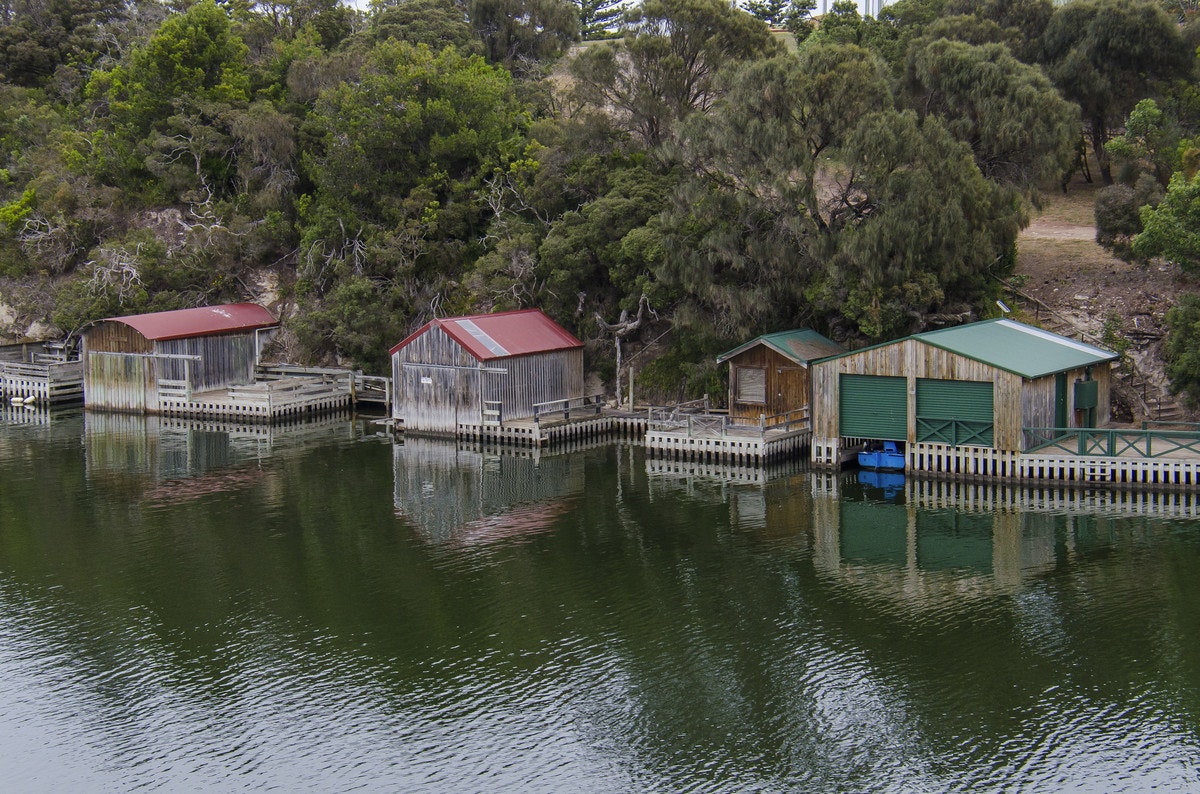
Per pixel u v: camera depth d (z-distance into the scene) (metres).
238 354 67.56
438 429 57.00
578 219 61.56
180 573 37.22
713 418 52.62
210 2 84.56
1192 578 34.72
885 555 37.78
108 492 47.03
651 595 34.81
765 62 54.25
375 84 72.56
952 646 30.73
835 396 48.03
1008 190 56.03
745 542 39.47
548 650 31.05
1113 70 68.38
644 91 64.00
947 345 45.50
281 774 25.48
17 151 90.75
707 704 28.05
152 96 82.25
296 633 32.41
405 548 39.47
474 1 95.88
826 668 29.72
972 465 45.44
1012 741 26.14
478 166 73.00
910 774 25.03
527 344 57.25
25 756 26.34
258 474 49.84
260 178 79.69
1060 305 56.69
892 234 50.78
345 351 67.31
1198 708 27.23
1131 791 24.22
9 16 109.12
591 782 24.97
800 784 24.77
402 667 30.23
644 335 62.31
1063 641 30.80
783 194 52.97
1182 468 42.44
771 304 54.94
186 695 29.02
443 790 24.78
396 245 67.56
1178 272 56.50
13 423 62.22
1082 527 39.88
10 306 78.56
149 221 80.44
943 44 59.44
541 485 47.53
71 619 33.62
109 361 65.12
